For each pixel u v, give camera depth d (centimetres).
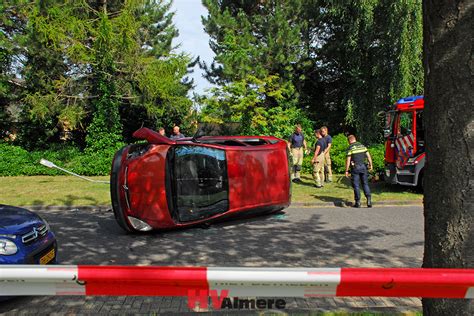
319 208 1006
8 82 1950
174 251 649
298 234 750
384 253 631
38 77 1881
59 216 937
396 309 394
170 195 751
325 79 2412
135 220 726
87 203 1054
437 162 231
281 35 1947
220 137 904
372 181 1427
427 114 238
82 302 438
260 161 832
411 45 1819
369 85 2102
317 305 413
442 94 227
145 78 1877
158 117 2278
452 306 229
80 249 662
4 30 1989
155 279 216
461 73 221
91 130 1856
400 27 1820
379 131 2108
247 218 888
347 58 2142
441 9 225
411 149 1156
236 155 803
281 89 1966
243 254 630
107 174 1689
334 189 1259
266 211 869
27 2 1748
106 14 1795
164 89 1886
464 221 223
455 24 221
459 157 223
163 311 412
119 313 409
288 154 888
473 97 220
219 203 807
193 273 215
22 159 1695
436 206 234
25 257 447
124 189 720
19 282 222
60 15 1694
